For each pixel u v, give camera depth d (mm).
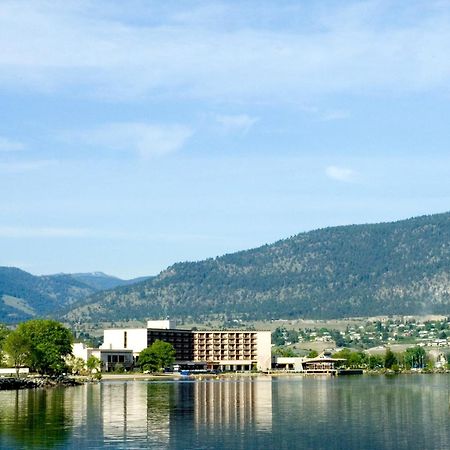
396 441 139000
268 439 141000
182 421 168250
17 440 138375
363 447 133000
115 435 145125
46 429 153375
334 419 172750
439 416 179125
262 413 186750
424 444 135625
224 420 170625
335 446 134000
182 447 132000
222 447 132250
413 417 177125
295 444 135625
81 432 149000
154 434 146500
